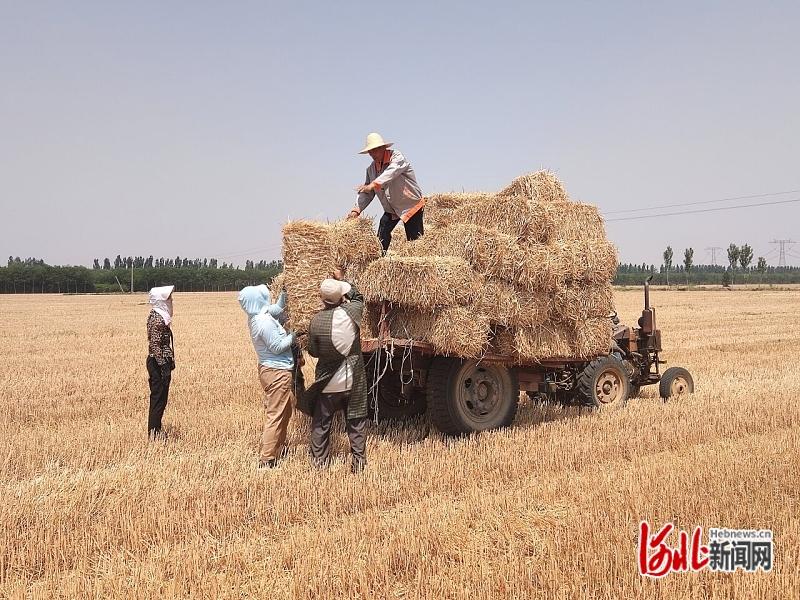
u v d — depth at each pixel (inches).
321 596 147.6
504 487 217.0
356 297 247.6
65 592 149.2
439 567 159.5
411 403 331.6
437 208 350.0
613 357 358.0
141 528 184.4
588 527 175.9
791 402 347.9
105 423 328.8
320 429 242.2
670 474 220.7
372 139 295.9
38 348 712.4
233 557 167.2
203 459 252.5
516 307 281.0
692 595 144.0
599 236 323.9
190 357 608.4
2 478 234.1
